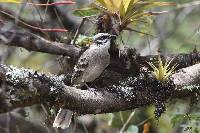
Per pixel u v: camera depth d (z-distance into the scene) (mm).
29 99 7203
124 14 9109
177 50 12164
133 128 11141
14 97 7164
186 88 8914
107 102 8242
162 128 13977
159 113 8781
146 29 11391
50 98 7367
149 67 9734
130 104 8578
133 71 9336
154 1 9875
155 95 8750
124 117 12883
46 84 7219
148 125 11664
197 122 10812
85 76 9547
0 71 6938
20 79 6988
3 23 9695
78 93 7812
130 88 8602
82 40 10352
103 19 9344
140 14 9141
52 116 10508
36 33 11031
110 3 8977
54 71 13625
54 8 11781
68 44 10195
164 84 8828
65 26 12469
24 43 9617
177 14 15859
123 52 9398
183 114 11062
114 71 9383
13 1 8844
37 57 15727
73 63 10172
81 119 13977
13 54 14453
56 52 9844
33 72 7191
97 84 9602
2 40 9594
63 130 12078
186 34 16141
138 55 9672
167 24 15766
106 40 9391
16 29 9898
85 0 13648
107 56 9344
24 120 13305
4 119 13406
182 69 9234
